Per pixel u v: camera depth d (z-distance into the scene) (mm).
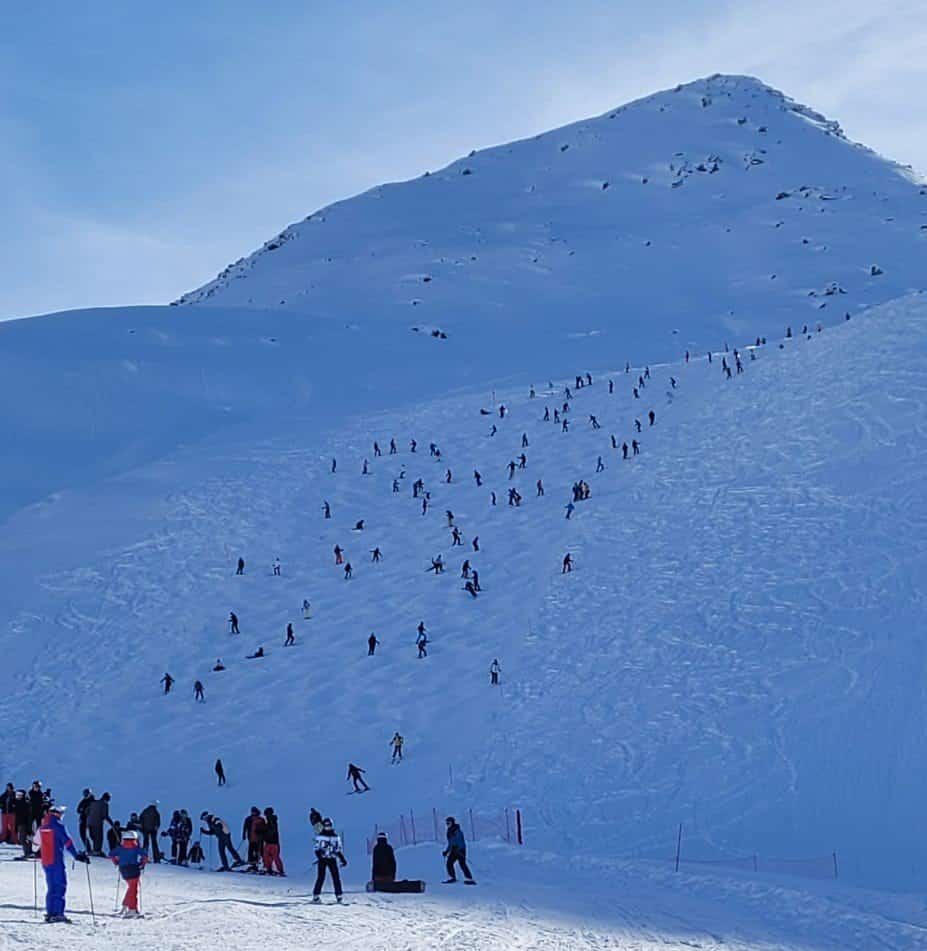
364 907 20844
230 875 27031
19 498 82562
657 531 56062
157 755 45062
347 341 125000
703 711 40969
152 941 15984
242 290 182625
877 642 42406
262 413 101000
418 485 70438
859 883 29422
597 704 43062
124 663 53750
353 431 84812
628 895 24469
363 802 38969
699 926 21516
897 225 175500
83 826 29094
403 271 171375
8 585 63281
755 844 32531
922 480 52656
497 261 174125
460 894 23312
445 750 42062
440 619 53562
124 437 94812
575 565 55188
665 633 46844
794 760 36875
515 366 115500
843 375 67188
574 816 35656
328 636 53938
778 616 45750
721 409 69688
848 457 57281
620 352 120875
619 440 70625
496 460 73188
